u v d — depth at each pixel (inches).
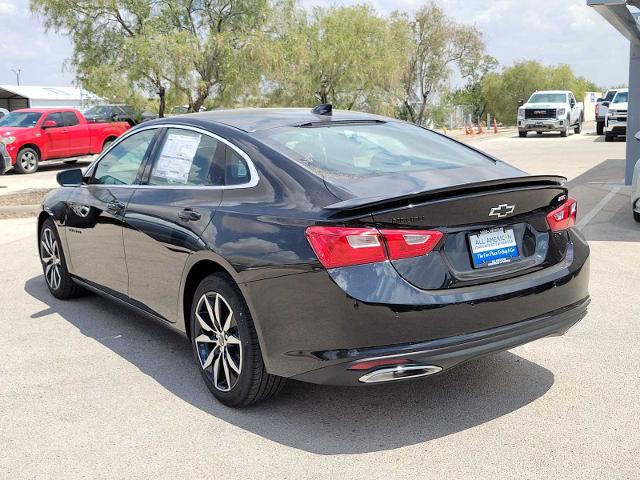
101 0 639.8
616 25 440.5
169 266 165.6
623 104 1008.9
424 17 1599.4
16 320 217.9
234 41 722.2
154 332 205.0
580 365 171.3
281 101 1037.2
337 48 1151.6
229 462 128.8
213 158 163.0
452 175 149.3
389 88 1280.8
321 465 127.0
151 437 139.3
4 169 590.6
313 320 129.6
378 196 132.7
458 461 126.9
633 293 231.8
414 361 126.7
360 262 125.8
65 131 815.1
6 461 130.6
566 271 145.9
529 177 135.8
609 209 400.2
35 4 647.8
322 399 155.4
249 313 142.6
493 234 136.9
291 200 139.4
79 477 124.6
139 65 636.1
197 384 166.1
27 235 367.6
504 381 162.9
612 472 121.6
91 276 211.8
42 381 169.0
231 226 145.8
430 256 129.0
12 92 1681.8
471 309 130.2
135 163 192.5
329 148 156.6
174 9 688.4
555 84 2373.3
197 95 697.6
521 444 132.6
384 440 135.9
